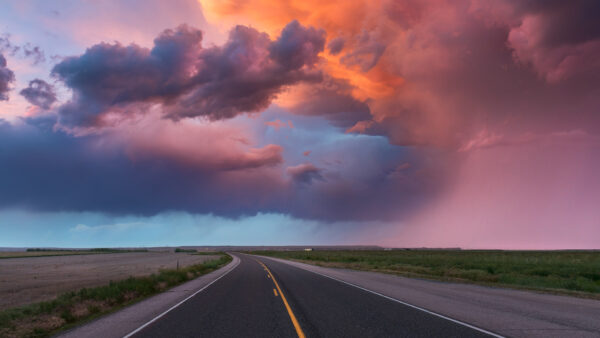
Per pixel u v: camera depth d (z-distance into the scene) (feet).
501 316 31.12
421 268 109.09
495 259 152.46
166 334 25.82
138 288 53.93
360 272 97.60
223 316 32.73
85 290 48.26
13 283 82.74
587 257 166.61
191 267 109.70
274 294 49.49
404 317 31.04
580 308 35.53
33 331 28.78
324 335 24.73
